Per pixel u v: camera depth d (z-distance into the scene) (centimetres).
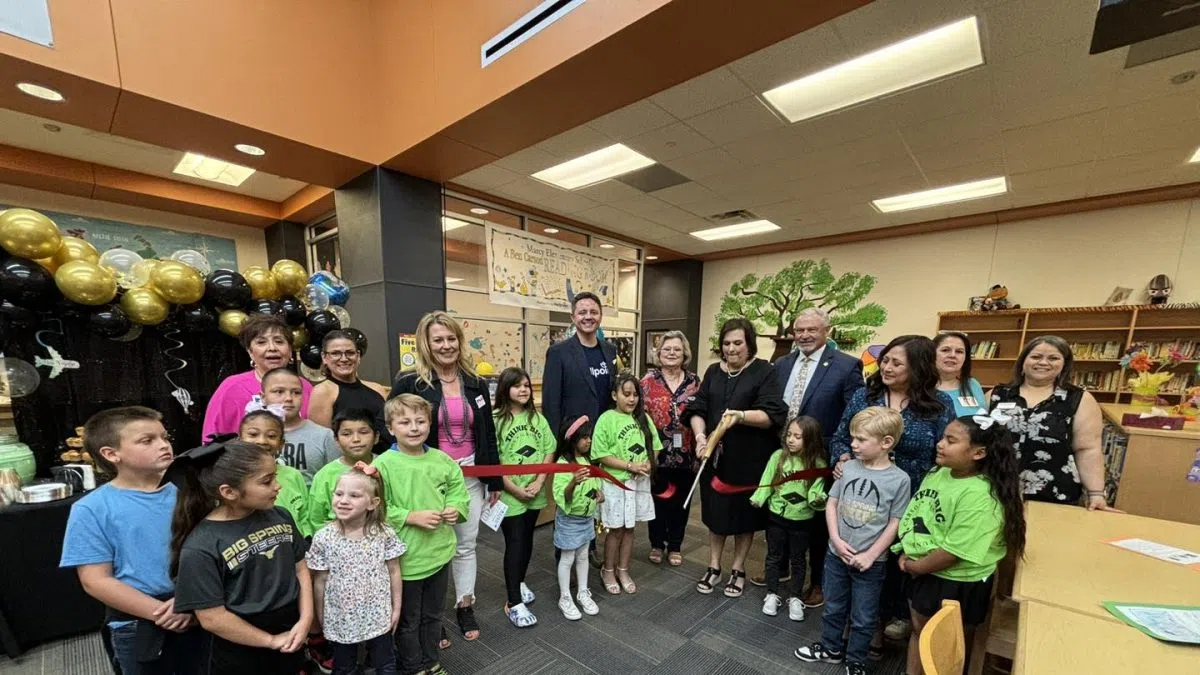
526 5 239
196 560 107
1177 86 245
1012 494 134
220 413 168
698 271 771
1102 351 435
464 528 187
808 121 302
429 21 294
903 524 151
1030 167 361
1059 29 207
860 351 597
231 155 319
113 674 176
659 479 258
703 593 228
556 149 352
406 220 368
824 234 595
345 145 324
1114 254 438
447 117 287
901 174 386
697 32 202
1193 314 400
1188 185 383
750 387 220
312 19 305
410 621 153
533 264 532
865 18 208
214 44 262
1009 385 199
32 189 416
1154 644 95
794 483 203
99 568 109
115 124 268
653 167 387
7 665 179
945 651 87
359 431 152
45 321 236
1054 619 104
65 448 249
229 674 114
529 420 218
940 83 254
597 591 231
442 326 183
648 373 273
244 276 275
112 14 228
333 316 300
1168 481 246
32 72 213
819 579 214
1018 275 490
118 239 469
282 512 128
